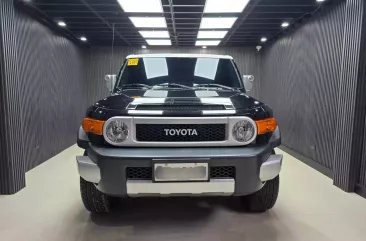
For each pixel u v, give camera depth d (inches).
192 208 108.0
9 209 106.4
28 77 166.9
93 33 249.8
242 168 77.2
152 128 79.0
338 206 109.7
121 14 187.6
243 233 88.7
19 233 88.0
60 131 224.5
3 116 118.8
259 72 315.3
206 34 253.3
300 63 196.1
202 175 75.8
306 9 173.3
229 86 117.5
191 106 82.0
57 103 217.5
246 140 80.1
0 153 120.3
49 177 149.0
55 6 172.4
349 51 127.0
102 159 76.9
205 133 79.6
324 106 158.7
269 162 80.4
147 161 75.3
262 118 82.4
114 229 91.3
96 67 311.7
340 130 132.0
